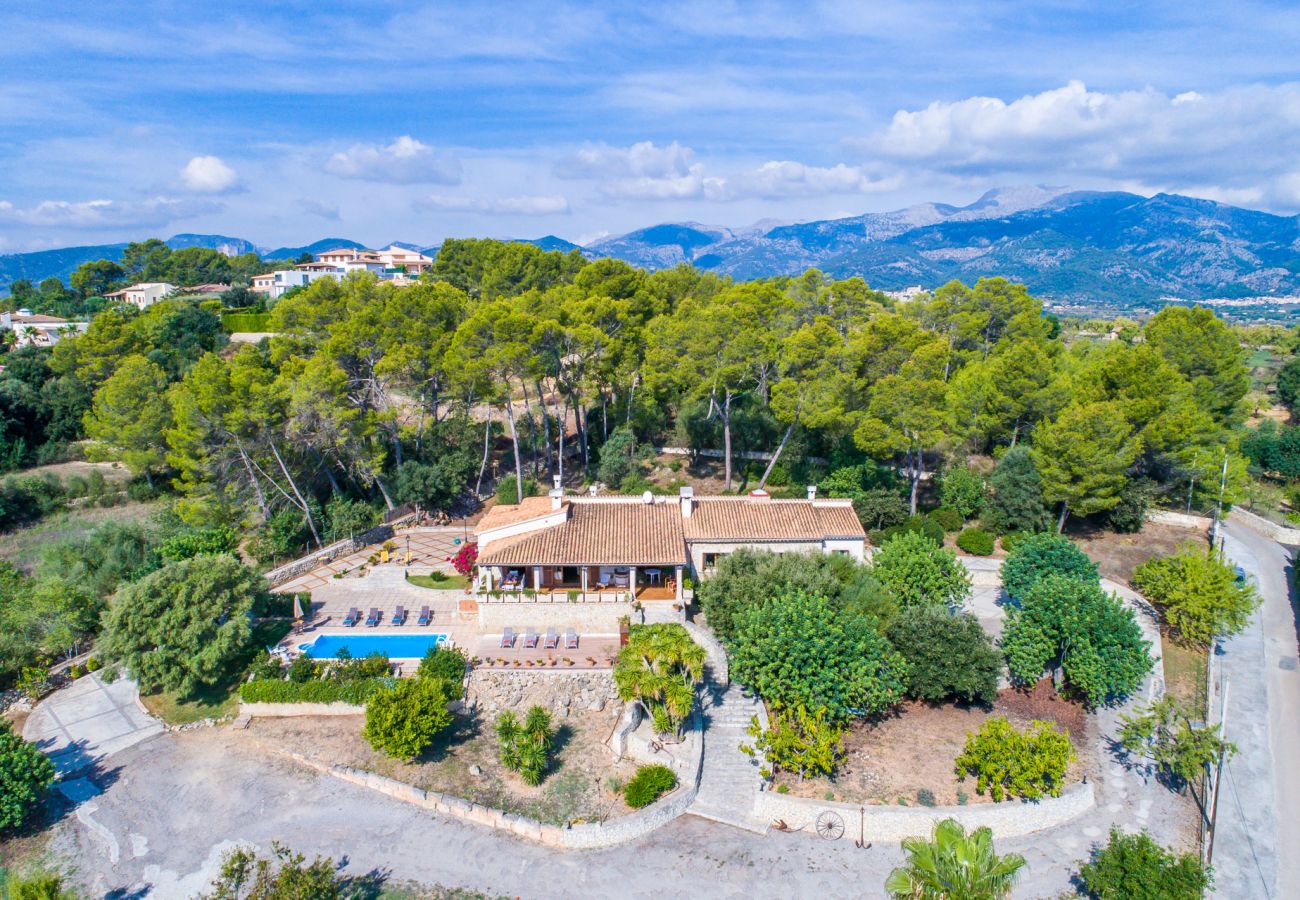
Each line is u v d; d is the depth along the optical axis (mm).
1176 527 62625
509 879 29344
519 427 81625
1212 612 43938
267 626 45250
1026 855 31312
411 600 49031
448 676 38906
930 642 39062
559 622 44125
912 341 61156
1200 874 26641
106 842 30906
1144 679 43156
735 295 76688
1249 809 34562
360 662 40125
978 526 60906
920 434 55562
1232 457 64938
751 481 68000
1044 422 60750
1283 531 63781
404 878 29250
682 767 34719
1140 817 33812
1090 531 61406
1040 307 81438
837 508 50344
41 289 164125
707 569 47750
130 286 166625
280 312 72812
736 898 28672
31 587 46938
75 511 71812
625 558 43594
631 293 81250
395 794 33812
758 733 34344
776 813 32500
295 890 24984
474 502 68000
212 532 51062
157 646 39031
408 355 62719
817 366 58719
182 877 29094
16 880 28734
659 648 34688
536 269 95000
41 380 92188
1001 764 32969
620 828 31172
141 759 35938
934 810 31750
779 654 35719
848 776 34594
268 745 36906
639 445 74125
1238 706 41781
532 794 33375
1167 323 75375
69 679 42562
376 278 76375
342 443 60219
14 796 30719
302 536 58875
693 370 62438
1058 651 41906
